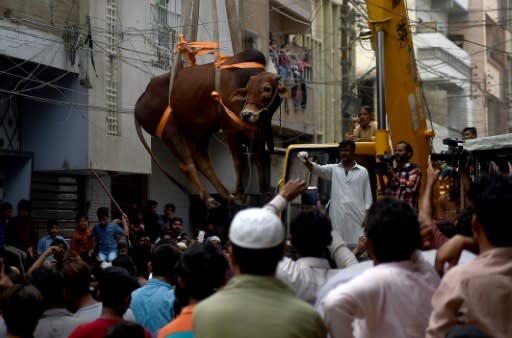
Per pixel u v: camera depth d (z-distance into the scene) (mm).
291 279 4770
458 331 3219
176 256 6262
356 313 4117
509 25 49750
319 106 28297
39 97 16703
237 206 8703
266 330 3844
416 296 4180
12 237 14133
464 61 39531
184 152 8844
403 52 11594
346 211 8828
